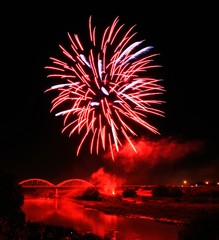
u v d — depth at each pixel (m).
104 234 35.19
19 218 30.64
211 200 57.94
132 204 62.38
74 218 49.06
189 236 20.22
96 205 67.88
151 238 33.41
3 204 30.48
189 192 68.62
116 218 48.88
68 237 28.20
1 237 24.95
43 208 65.75
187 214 47.88
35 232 27.94
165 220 45.22
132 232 36.94
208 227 20.09
